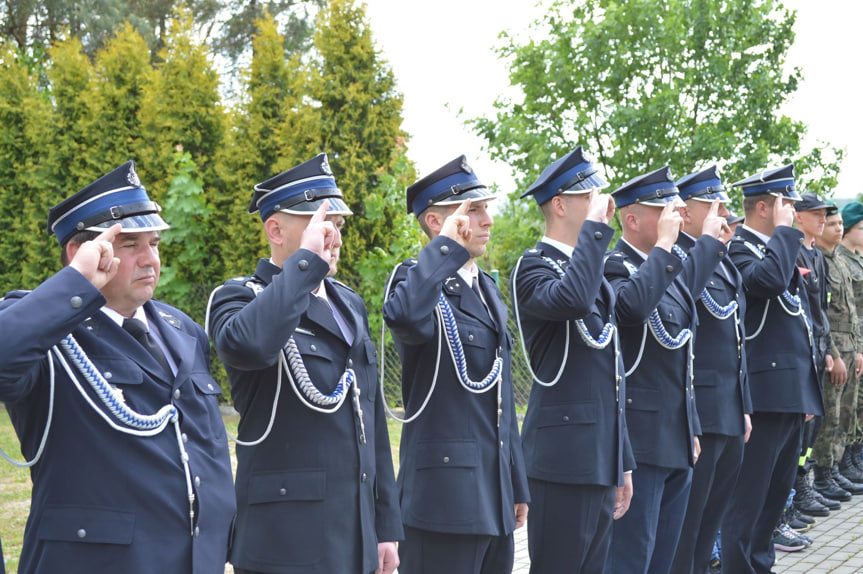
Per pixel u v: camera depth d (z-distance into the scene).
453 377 3.35
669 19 13.83
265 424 2.85
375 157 11.05
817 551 5.90
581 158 3.98
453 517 3.22
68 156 11.54
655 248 4.12
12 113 11.80
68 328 2.14
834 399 7.11
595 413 3.78
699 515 4.56
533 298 3.77
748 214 5.59
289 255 2.97
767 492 5.25
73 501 2.27
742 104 14.35
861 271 7.94
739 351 4.74
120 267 2.41
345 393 2.88
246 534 2.82
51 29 20.97
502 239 16.03
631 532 4.14
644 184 4.45
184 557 2.33
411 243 10.59
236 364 2.64
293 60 10.93
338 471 2.84
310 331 2.90
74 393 2.31
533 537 3.85
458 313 3.42
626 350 4.27
